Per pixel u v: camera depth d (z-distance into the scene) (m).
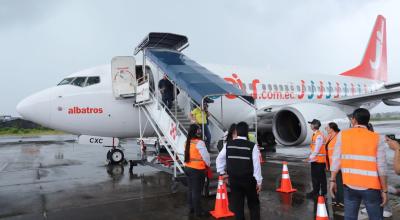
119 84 9.80
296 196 6.70
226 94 7.22
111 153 11.71
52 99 9.81
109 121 10.17
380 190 3.50
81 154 17.47
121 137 11.19
